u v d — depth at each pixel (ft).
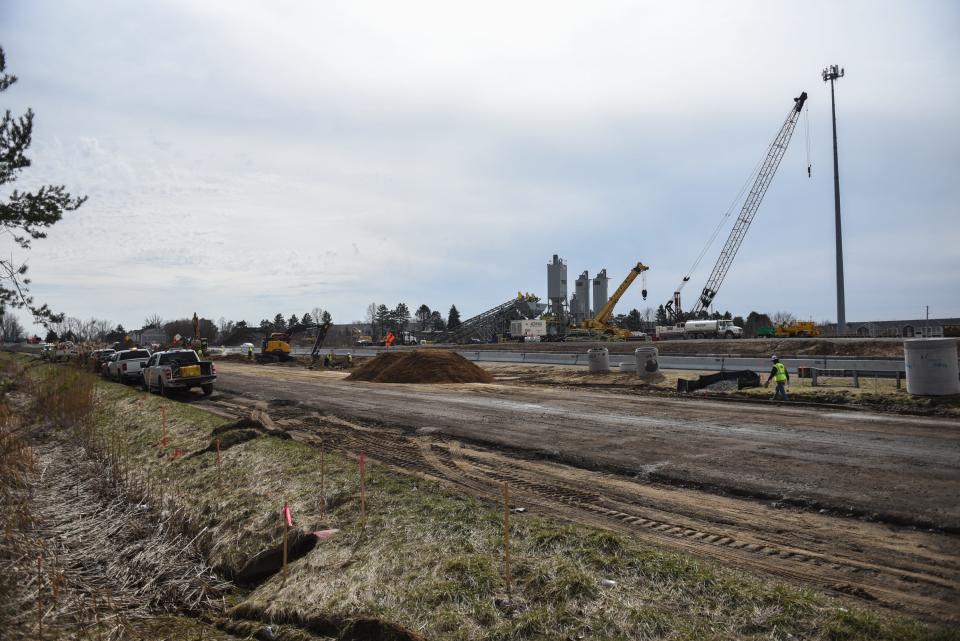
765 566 19.89
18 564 21.36
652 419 49.01
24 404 55.11
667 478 31.48
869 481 28.89
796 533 23.07
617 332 221.46
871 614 15.39
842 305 132.05
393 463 37.27
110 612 19.45
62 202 42.04
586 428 46.24
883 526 23.54
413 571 18.98
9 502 27.27
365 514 24.40
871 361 67.10
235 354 199.72
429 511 23.93
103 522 28.76
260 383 96.99
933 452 33.73
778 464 32.89
